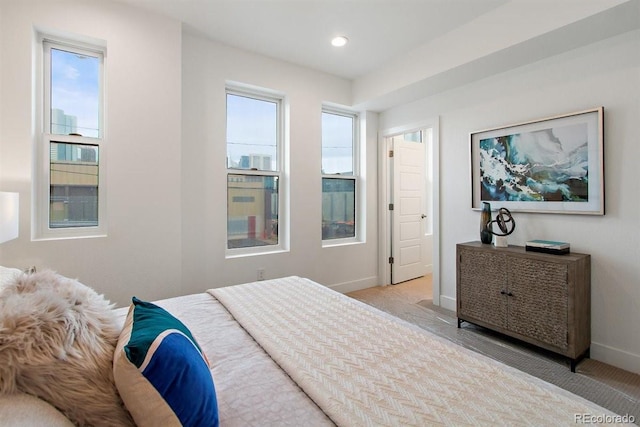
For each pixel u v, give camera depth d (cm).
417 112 363
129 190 240
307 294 186
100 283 231
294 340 128
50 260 216
